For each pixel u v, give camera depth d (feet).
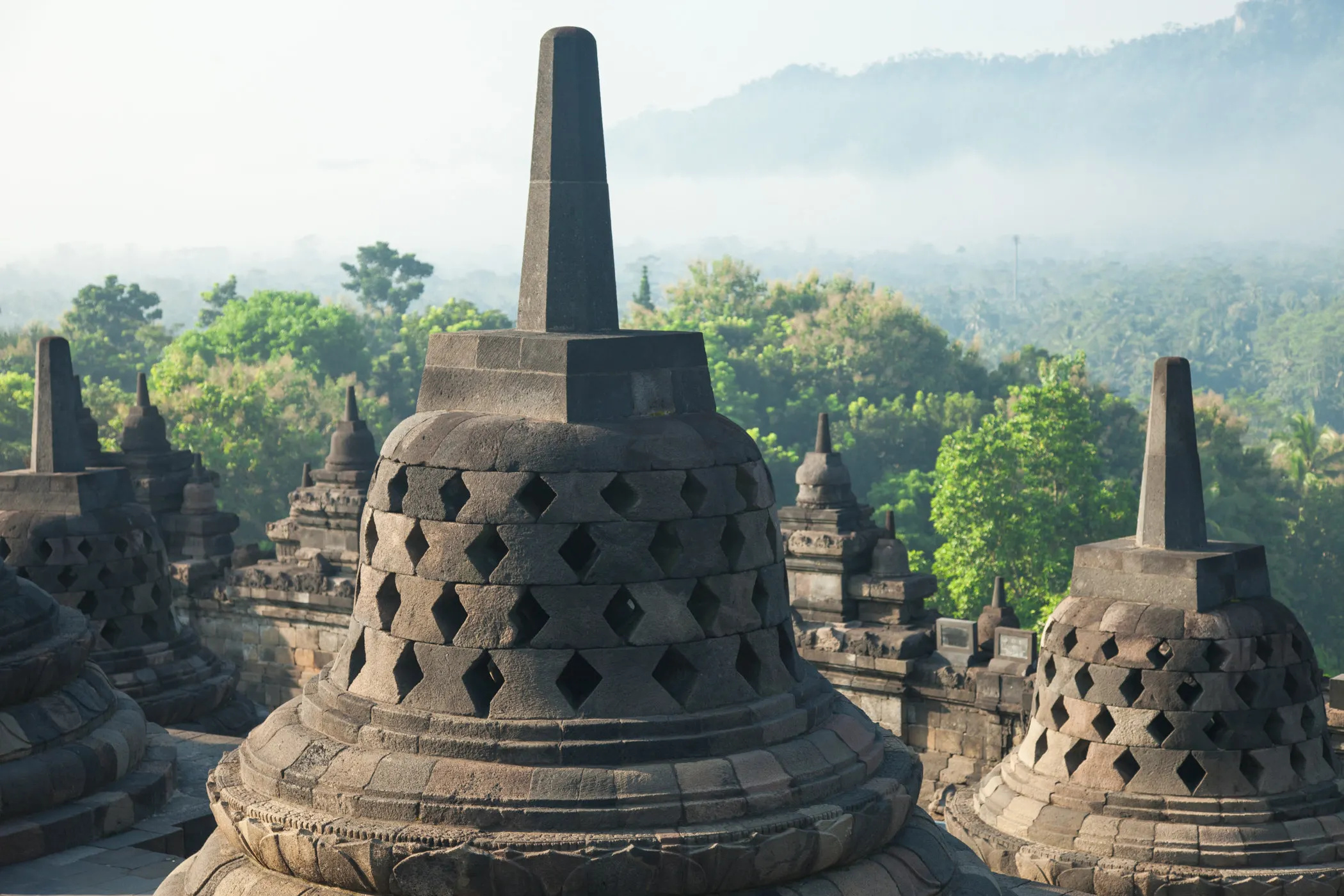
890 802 27.84
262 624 103.09
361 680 28.55
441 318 380.17
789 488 281.13
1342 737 59.11
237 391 272.31
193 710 67.82
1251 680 50.19
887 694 78.64
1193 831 49.39
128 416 107.65
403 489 28.48
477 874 24.86
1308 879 47.96
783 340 373.81
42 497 65.10
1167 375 52.31
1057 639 53.67
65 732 44.24
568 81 29.22
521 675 26.68
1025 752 55.57
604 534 26.89
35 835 41.47
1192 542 52.49
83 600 65.31
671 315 404.16
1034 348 352.28
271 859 26.86
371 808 26.04
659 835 25.16
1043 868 50.47
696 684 27.32
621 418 28.12
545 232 29.25
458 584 27.17
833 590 81.76
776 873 26.09
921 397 317.42
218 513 108.27
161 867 40.83
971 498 181.27
